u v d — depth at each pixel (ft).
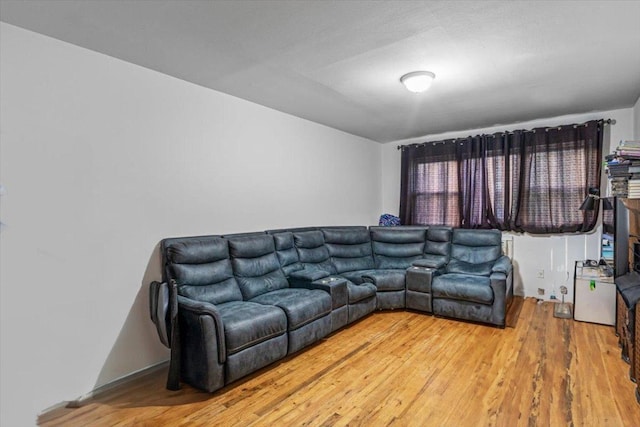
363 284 12.69
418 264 13.61
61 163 7.39
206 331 7.34
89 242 7.82
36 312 7.03
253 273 10.75
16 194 6.81
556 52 7.92
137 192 8.71
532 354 9.25
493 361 8.88
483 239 14.17
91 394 7.70
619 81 9.83
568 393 7.31
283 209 13.23
